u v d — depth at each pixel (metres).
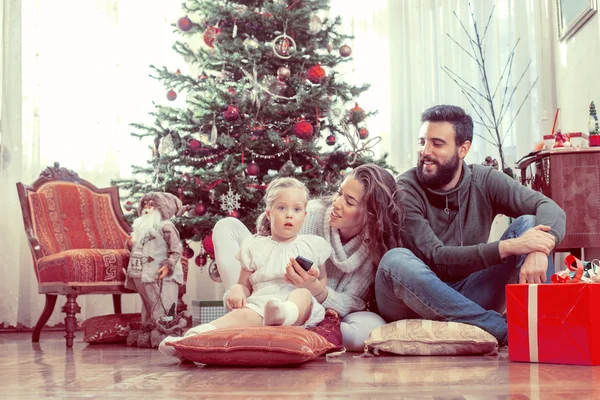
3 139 5.27
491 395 1.35
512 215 2.58
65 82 5.46
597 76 4.02
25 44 5.40
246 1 4.54
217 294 5.48
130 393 1.48
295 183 2.50
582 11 4.20
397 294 2.30
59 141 5.44
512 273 2.43
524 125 5.05
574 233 3.35
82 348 3.37
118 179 5.12
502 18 5.23
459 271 2.34
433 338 2.24
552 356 1.92
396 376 1.71
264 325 2.22
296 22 4.40
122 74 5.55
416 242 2.45
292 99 4.47
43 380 1.81
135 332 3.54
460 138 2.51
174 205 3.56
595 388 1.43
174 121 4.52
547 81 4.98
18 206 5.23
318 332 2.35
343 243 2.61
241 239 2.78
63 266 3.55
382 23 5.68
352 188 2.49
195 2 4.54
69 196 4.25
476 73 5.32
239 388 1.53
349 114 4.52
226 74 4.43
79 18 5.52
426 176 2.52
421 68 5.54
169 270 3.40
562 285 1.91
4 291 5.15
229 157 4.12
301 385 1.56
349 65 5.64
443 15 5.45
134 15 5.59
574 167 3.38
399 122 5.57
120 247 4.27
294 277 2.36
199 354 2.03
